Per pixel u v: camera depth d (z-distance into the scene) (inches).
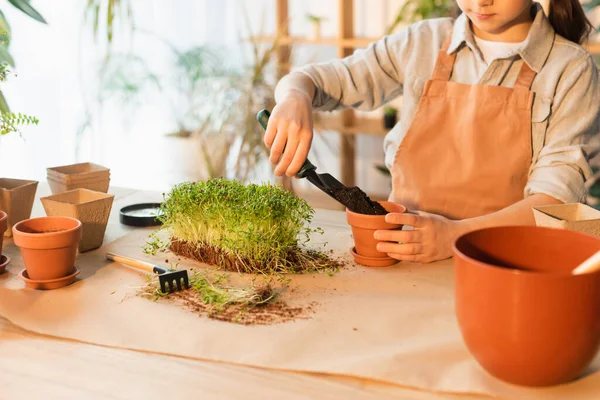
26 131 146.1
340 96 68.6
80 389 34.1
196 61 139.4
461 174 60.9
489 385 32.9
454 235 49.6
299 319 40.8
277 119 53.2
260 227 48.8
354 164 145.6
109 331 39.7
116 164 156.3
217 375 35.2
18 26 139.8
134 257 51.6
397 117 133.6
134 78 146.1
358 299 43.7
